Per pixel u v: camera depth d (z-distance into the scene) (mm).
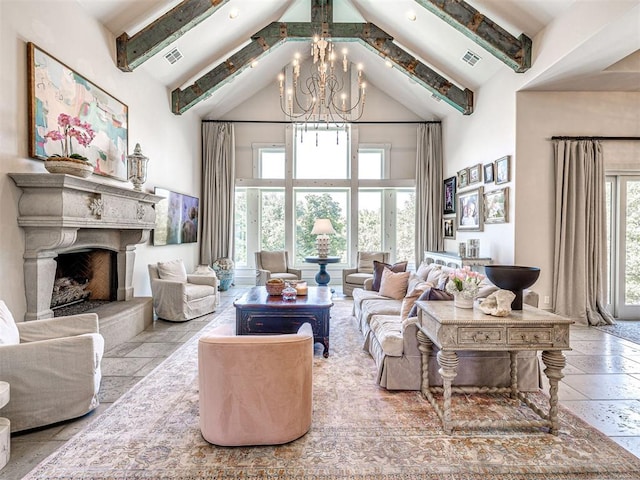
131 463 1831
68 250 3463
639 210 4918
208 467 1805
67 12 3400
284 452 1934
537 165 4672
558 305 4598
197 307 4840
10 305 2793
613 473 1774
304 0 5805
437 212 7418
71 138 3375
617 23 3193
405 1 4859
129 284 4387
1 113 2709
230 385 1938
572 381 2887
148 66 4910
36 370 2131
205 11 4340
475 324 2078
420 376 2695
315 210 7879
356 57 7156
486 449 1966
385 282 4496
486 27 4320
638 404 2502
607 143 4711
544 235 4695
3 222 2727
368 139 7707
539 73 4203
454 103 5859
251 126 7605
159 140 5355
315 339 3406
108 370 3053
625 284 4969
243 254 7875
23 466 1806
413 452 1938
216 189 7250
